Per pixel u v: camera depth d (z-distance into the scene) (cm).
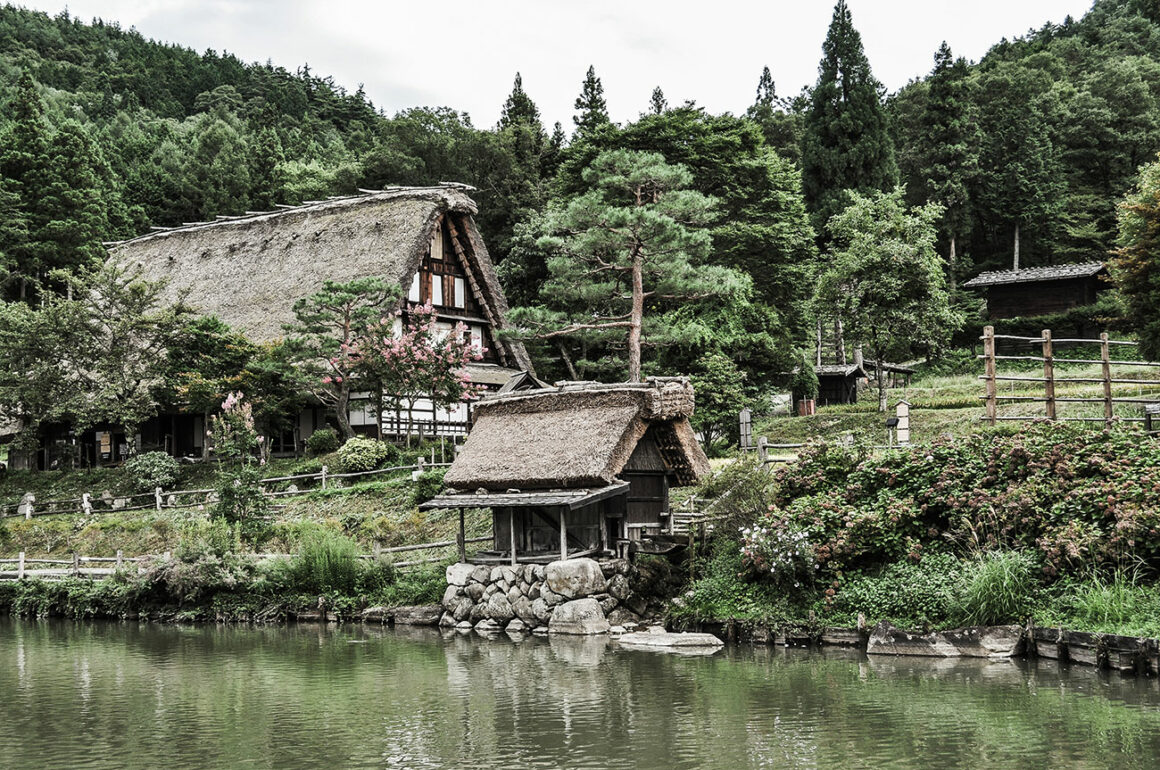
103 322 4241
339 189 6425
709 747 1225
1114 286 5591
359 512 3122
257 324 4341
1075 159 7400
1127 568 1658
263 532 2891
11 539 3456
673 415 2275
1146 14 10319
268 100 14538
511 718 1401
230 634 2361
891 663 1686
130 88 14962
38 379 3997
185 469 3969
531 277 4884
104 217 6962
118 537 3319
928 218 4209
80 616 2784
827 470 2133
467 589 2292
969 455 1969
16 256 6456
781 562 1914
